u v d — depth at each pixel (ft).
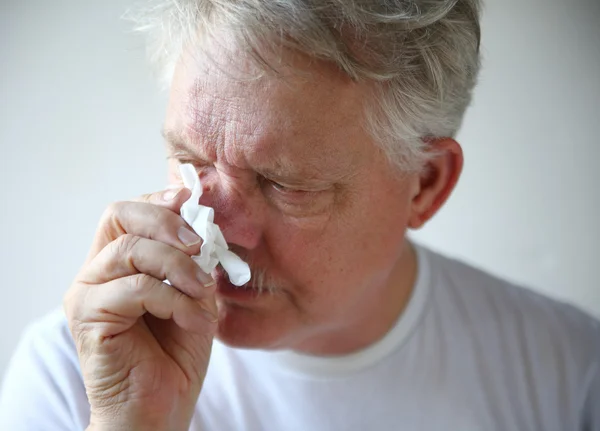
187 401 1.63
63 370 1.89
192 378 1.63
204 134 1.51
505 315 2.12
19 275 2.90
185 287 1.48
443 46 1.63
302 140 1.48
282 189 1.55
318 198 1.57
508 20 2.91
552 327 2.14
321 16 1.44
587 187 3.05
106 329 1.52
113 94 2.77
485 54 2.92
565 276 3.17
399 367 1.97
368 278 1.72
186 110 1.53
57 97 2.76
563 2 2.89
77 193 2.85
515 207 3.12
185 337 1.63
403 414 1.96
